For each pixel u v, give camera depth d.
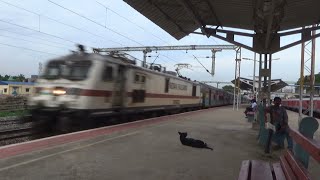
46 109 16.67
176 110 32.38
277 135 12.23
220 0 14.61
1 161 8.84
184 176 8.17
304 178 4.88
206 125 20.28
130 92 20.66
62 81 16.88
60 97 16.61
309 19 17.16
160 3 14.86
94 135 13.46
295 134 6.25
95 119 17.78
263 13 14.11
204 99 45.53
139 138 13.51
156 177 8.02
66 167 8.57
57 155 9.82
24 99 38.59
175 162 9.60
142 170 8.59
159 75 26.03
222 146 12.63
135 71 21.25
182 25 18.41
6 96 41.16
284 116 12.11
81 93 16.50
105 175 8.02
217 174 8.45
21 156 9.47
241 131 17.78
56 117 16.66
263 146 12.74
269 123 11.55
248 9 15.49
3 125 20.58
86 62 17.09
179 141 13.14
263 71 19.28
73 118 16.36
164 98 27.52
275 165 7.93
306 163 6.33
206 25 18.55
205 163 9.62
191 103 37.25
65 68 17.17
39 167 8.45
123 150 11.02
